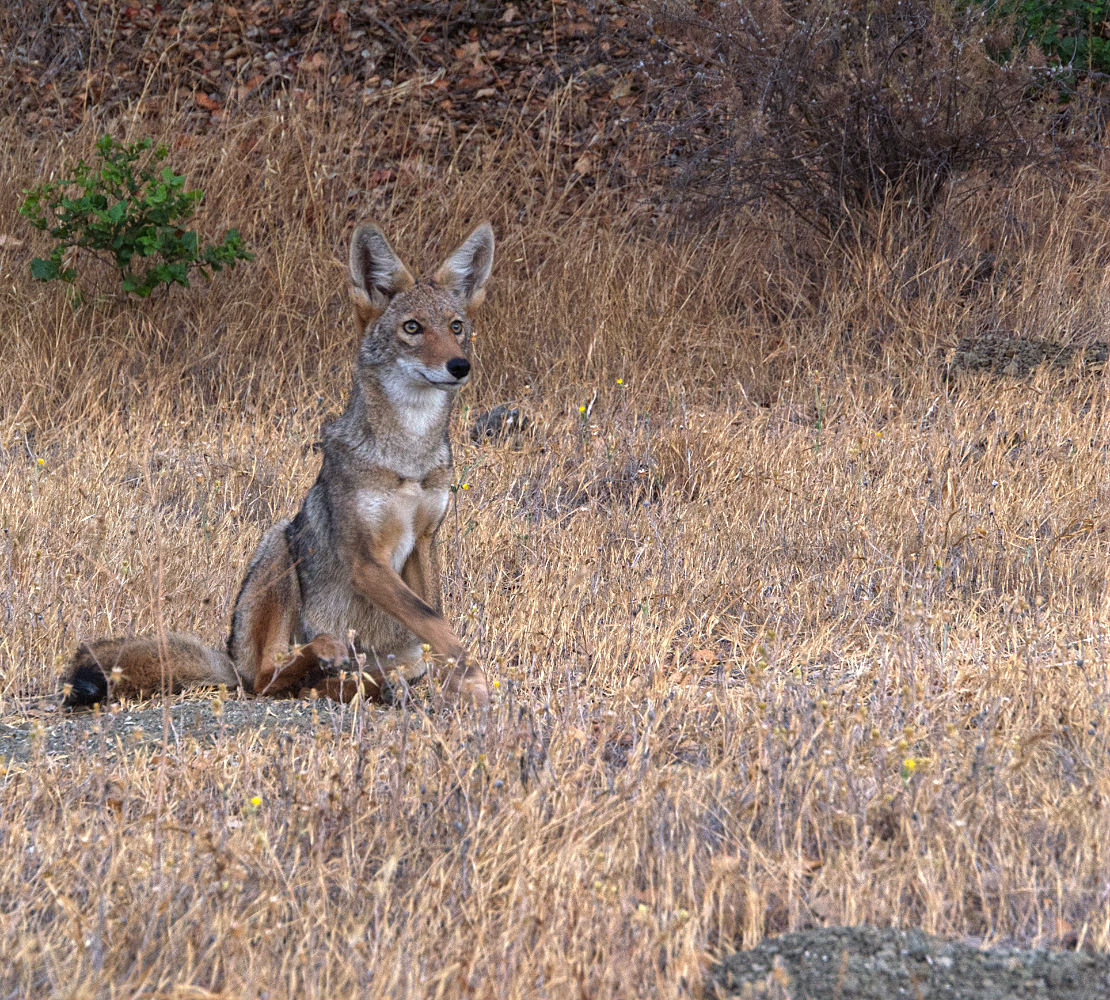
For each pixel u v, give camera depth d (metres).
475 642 9.23
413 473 8.58
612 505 12.23
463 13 22.12
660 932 4.93
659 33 19.91
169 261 15.78
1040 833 5.89
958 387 14.61
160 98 20.66
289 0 22.47
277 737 7.24
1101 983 4.66
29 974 4.75
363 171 19.23
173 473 13.00
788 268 17.30
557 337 16.70
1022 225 17.03
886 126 16.20
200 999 4.58
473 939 5.03
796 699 7.30
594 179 19.42
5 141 19.58
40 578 9.95
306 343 16.52
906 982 4.70
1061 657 8.27
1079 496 11.55
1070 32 19.94
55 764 6.88
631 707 7.80
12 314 16.19
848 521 11.20
